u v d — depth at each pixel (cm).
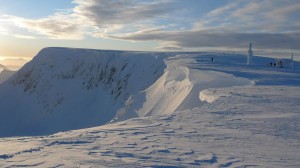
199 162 689
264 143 876
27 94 12044
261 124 1164
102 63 11856
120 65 11238
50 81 12256
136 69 10481
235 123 1193
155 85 4322
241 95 2033
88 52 12950
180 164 671
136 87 9544
